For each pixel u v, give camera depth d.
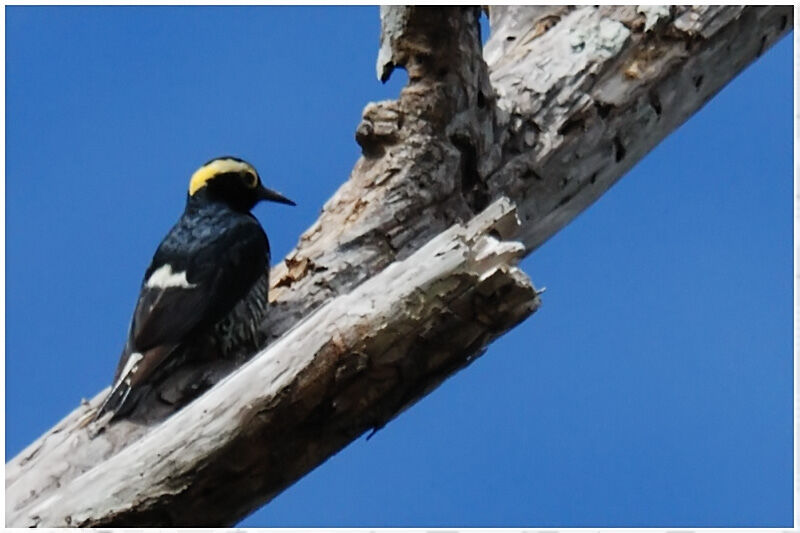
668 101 13.32
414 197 12.16
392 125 12.24
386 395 8.84
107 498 8.98
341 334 8.64
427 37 11.92
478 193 12.48
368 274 12.11
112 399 11.27
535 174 12.68
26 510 9.37
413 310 8.52
